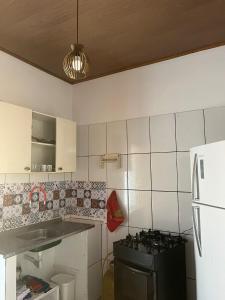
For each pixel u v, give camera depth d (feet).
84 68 4.19
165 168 7.71
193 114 7.39
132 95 8.56
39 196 8.18
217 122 7.02
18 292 6.02
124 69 8.71
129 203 8.27
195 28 6.40
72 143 8.55
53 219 8.66
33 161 8.05
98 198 8.92
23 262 7.43
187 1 5.38
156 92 8.09
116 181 8.59
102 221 8.76
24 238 7.12
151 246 6.44
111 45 7.19
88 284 7.80
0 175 7.00
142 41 7.00
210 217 4.77
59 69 8.71
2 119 6.21
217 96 7.08
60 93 9.42
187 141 7.42
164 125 7.84
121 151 8.59
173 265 6.31
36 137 8.08
